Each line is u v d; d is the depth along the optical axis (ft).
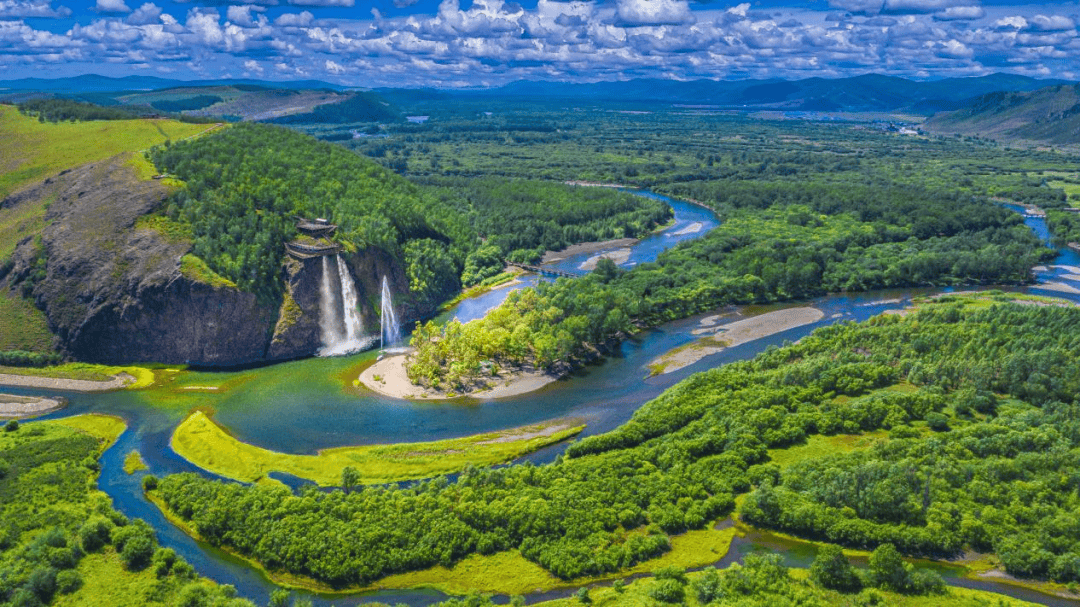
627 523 499.51
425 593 449.06
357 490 561.43
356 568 458.50
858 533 483.51
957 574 459.73
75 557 463.83
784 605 413.39
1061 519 474.08
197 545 495.41
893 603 420.77
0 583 426.92
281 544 474.08
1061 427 578.66
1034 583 449.89
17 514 505.25
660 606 418.31
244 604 415.44
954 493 509.76
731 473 546.67
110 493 554.87
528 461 582.35
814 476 532.32
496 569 465.88
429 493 525.34
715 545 485.56
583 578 456.04
